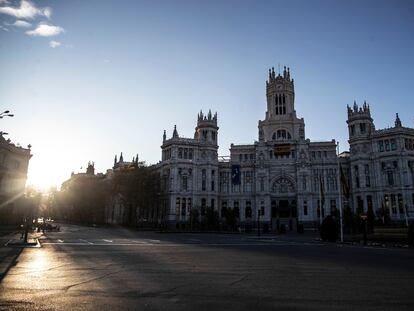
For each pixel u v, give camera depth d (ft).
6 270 65.21
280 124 424.46
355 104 369.91
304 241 169.27
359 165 347.15
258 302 40.88
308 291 47.16
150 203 358.64
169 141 387.55
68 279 55.72
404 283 53.26
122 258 86.69
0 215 293.84
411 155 324.80
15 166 315.37
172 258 87.40
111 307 38.19
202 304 39.83
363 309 37.96
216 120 410.72
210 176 385.29
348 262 80.33
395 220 313.53
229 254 98.94
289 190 382.42
